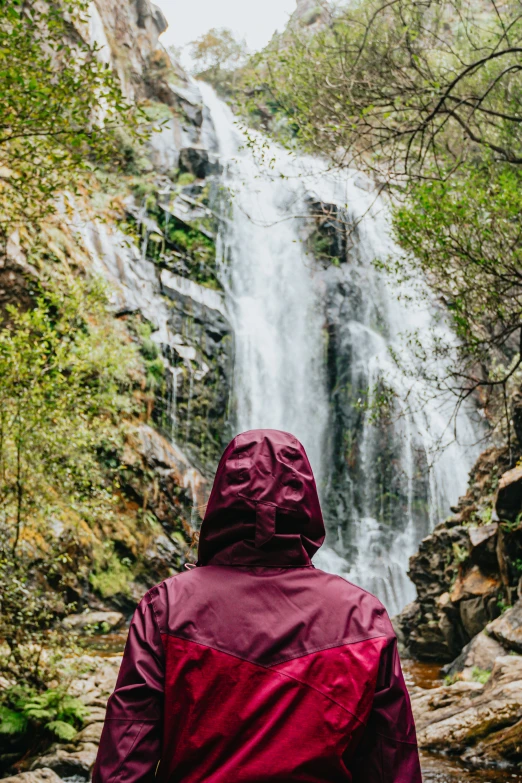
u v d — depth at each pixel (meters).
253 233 25.48
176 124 27.62
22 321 8.00
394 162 9.29
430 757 6.25
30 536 13.04
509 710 6.44
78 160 6.90
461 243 8.45
